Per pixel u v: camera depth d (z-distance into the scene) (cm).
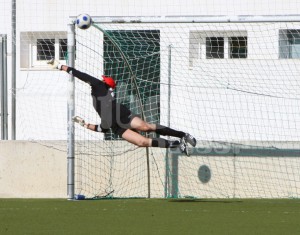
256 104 6944
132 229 3647
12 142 5834
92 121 7031
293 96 6950
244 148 5744
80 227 3731
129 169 5828
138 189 5816
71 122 5447
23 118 7806
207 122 6900
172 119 6875
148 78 6938
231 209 4675
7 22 8206
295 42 7181
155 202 5219
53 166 5803
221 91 6975
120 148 5838
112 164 5831
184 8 7950
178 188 5800
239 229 3650
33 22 8162
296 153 5694
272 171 5716
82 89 7069
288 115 6919
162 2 7988
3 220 4050
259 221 3994
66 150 5800
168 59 6962
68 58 5475
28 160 5828
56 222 3956
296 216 4256
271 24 7212
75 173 5834
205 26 7250
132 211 4550
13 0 7119
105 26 7062
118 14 8069
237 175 5747
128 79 6775
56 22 8156
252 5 7819
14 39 7131
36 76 8056
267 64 7044
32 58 8194
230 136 6881
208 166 5772
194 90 6962
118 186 5822
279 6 7788
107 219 4097
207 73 7019
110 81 4972
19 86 8025
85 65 7125
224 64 7019
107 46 6994
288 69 7038
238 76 7012
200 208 4744
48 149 5816
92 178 5838
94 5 8100
